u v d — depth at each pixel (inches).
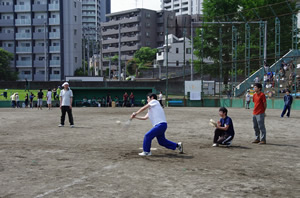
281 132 487.2
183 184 196.5
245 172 229.5
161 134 290.2
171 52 3312.0
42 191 182.4
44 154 294.7
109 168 237.8
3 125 581.0
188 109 1212.5
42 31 2876.5
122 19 4055.1
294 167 248.2
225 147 341.4
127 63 3604.8
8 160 267.7
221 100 1438.2
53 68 2874.0
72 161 263.0
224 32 1792.6
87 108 1301.7
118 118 745.0
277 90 1333.7
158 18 4042.8
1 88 1977.1
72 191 181.9
